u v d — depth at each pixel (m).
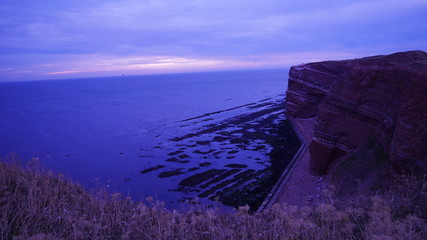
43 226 6.00
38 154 47.22
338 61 55.91
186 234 6.32
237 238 6.33
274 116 74.56
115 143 53.84
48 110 126.50
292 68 61.88
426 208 7.68
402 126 15.09
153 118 86.25
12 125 83.81
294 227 6.20
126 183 31.16
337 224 6.67
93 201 8.11
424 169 13.02
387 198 9.34
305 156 32.28
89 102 163.25
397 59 22.39
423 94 14.56
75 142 56.34
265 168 33.09
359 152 21.22
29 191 7.20
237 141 49.31
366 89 22.86
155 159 41.06
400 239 5.11
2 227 5.42
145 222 7.06
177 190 27.83
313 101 58.03
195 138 54.28
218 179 30.34
